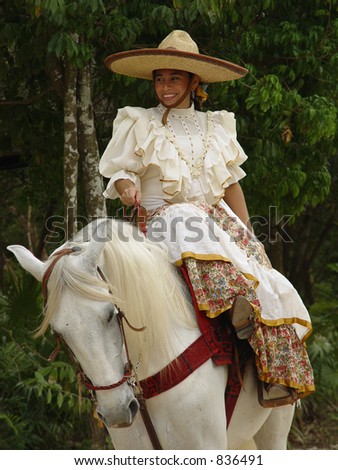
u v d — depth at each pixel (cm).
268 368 721
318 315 1833
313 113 1291
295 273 2169
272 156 1336
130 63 840
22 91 1506
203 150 788
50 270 618
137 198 742
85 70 1254
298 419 1781
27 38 1254
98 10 1159
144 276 660
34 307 1312
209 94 1329
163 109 804
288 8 1393
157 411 676
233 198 837
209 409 676
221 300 691
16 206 2191
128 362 625
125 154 768
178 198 774
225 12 1277
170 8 1227
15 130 1432
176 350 676
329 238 2320
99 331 600
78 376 629
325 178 1418
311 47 1344
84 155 1267
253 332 713
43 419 1531
